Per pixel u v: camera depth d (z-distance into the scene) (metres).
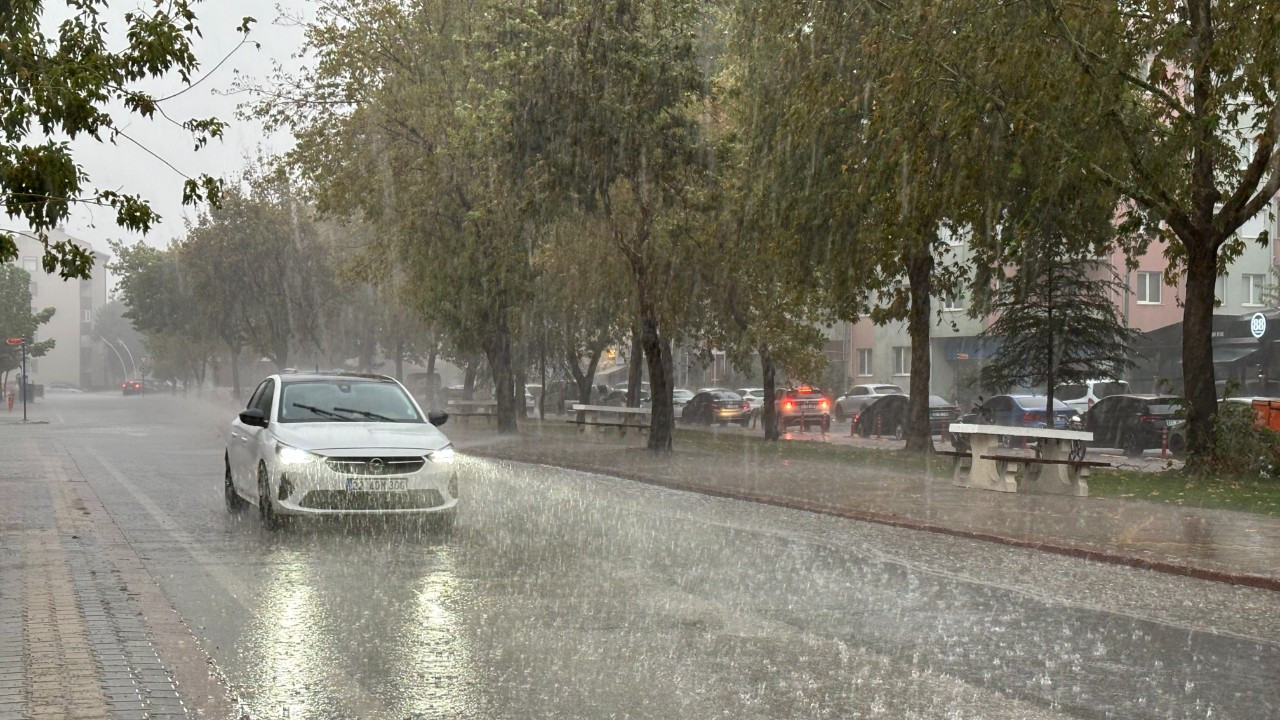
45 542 11.91
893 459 26.66
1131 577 10.80
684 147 26.53
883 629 8.04
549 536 12.87
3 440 33.56
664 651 7.30
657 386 28.06
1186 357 21.42
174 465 23.44
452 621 8.20
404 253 37.56
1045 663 7.11
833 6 22.67
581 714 5.93
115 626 7.68
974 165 19.97
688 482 20.34
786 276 26.78
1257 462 20.98
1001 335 32.03
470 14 34.53
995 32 19.11
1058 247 30.03
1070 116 19.67
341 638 7.65
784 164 24.84
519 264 35.41
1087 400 40.09
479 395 68.00
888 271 25.33
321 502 12.55
